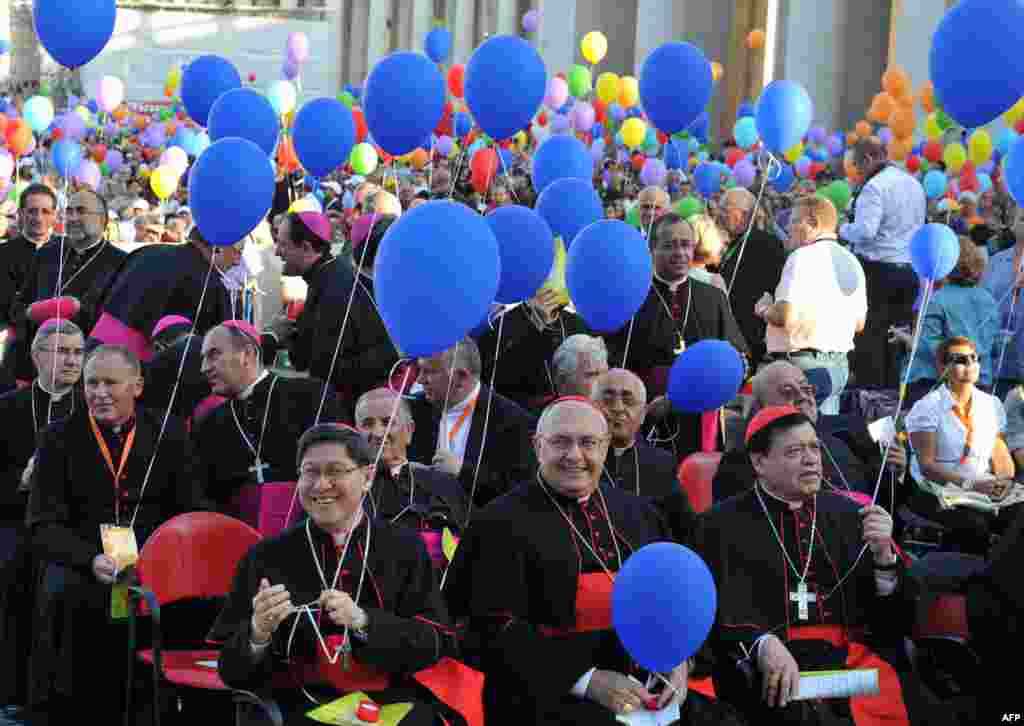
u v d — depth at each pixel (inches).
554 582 316.8
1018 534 325.7
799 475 322.3
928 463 441.1
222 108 518.3
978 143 799.7
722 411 471.5
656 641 277.9
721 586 321.1
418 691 305.4
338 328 488.7
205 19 2883.9
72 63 487.2
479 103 469.1
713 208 808.9
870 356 635.5
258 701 290.0
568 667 308.2
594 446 319.6
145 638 361.1
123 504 379.2
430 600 304.8
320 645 296.5
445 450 405.1
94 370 377.1
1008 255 592.7
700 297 488.7
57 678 362.9
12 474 414.9
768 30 1507.1
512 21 2210.9
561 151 558.6
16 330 566.3
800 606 321.7
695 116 536.7
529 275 429.7
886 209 645.3
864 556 327.0
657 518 335.9
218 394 414.0
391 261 305.9
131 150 1619.1
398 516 364.5
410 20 3088.1
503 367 483.2
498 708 310.3
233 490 410.9
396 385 474.9
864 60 1229.1
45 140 1221.1
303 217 525.3
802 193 839.1
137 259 544.7
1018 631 323.0
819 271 518.6
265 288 694.5
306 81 2987.2
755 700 312.3
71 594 365.7
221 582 347.6
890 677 317.7
